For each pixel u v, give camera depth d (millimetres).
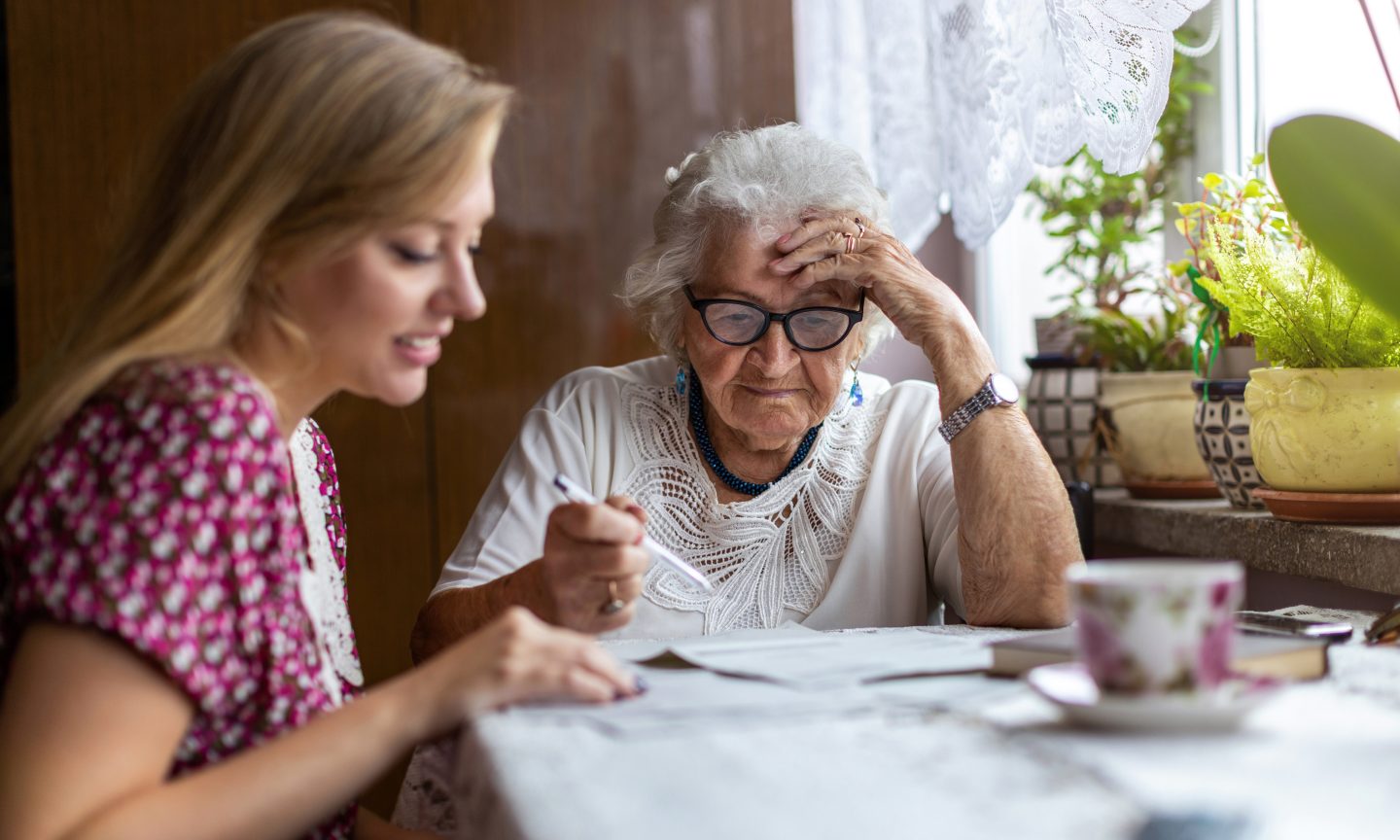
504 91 907
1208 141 2068
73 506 732
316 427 1111
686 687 817
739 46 2090
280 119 858
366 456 2031
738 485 1502
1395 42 1568
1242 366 1677
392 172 850
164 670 719
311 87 864
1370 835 479
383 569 2037
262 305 875
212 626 750
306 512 1014
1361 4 1395
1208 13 2037
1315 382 1364
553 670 770
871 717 722
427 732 759
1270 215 1511
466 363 2045
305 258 859
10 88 1928
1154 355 1970
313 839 899
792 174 1426
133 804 692
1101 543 2074
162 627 718
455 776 836
